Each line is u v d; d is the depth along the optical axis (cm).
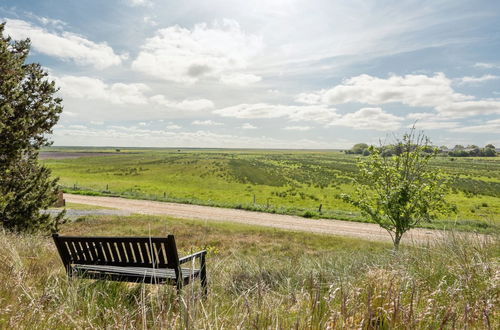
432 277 405
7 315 312
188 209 3725
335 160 16512
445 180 1344
